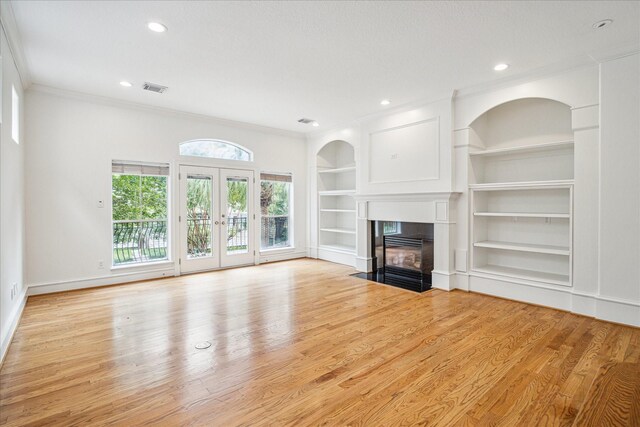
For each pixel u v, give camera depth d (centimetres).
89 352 271
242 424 184
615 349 274
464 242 455
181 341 294
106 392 214
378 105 513
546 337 300
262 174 677
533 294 395
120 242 510
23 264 401
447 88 439
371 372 240
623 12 265
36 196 429
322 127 663
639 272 319
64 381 227
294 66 370
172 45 320
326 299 421
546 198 423
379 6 257
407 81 415
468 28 290
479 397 209
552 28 289
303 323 338
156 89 443
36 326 327
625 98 322
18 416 189
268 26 286
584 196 352
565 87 362
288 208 723
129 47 324
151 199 537
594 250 347
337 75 395
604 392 213
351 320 346
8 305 293
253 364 252
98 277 480
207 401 205
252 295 440
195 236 582
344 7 258
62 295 436
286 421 186
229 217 624
